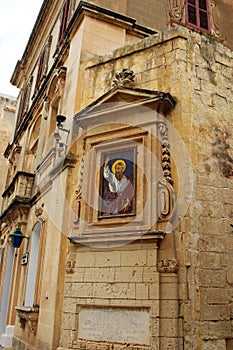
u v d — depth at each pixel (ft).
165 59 31.94
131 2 43.45
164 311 24.35
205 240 26.27
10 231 53.57
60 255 29.76
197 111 29.96
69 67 39.93
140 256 26.22
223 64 33.37
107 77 34.99
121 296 26.02
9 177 69.51
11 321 43.78
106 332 25.93
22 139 63.77
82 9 38.99
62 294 28.86
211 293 25.12
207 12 45.73
